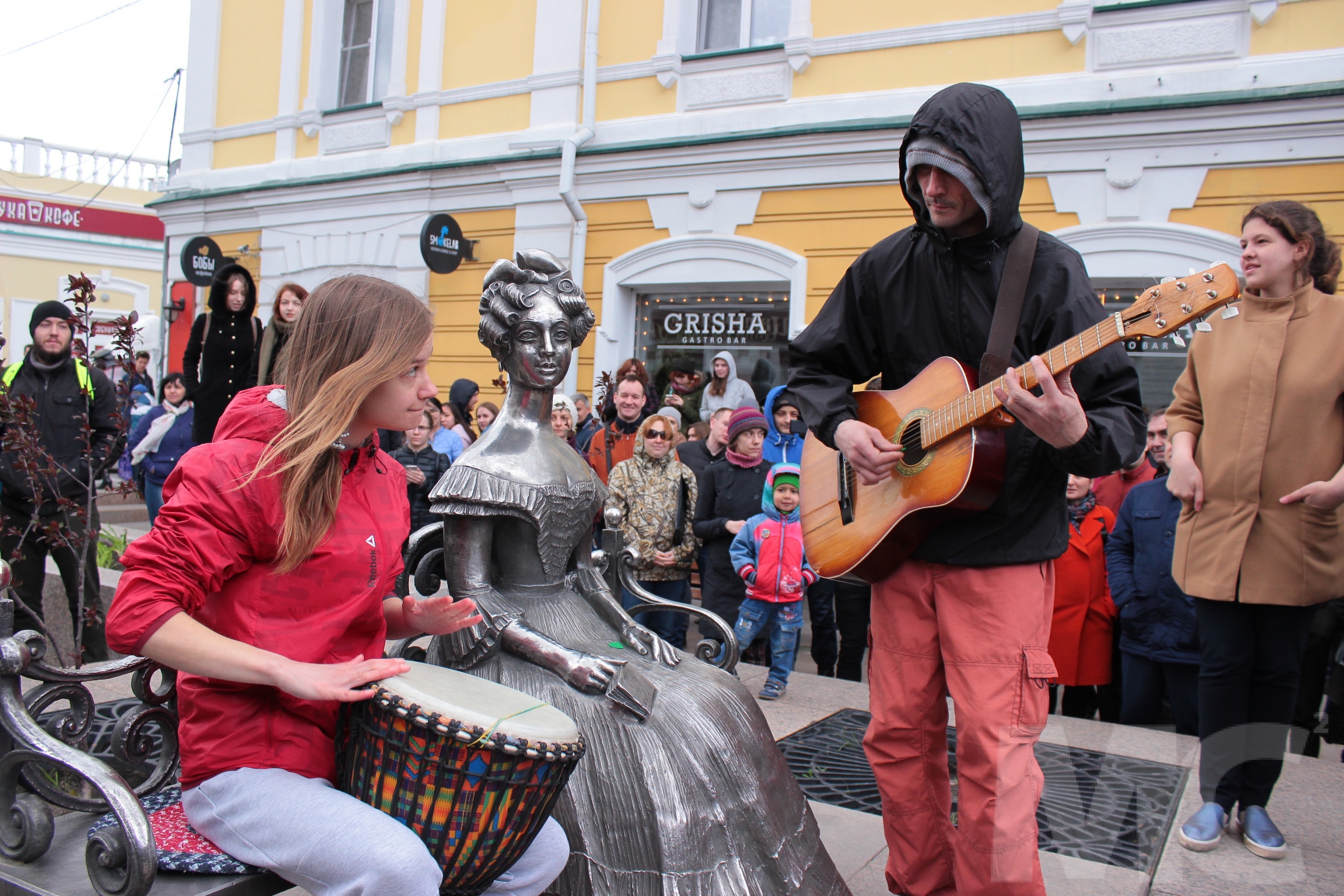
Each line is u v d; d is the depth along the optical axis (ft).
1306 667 8.60
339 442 5.54
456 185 33.68
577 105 31.48
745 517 16.17
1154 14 23.11
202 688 5.40
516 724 5.25
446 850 5.22
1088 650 14.35
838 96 27.12
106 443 14.65
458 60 34.01
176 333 42.01
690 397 28.02
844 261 27.14
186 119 41.34
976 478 7.13
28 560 15.02
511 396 7.79
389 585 5.99
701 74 29.22
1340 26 21.58
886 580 8.05
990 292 7.60
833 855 9.10
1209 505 9.04
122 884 4.92
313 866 4.95
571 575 8.12
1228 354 9.09
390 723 5.24
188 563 5.18
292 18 38.06
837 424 8.15
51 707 12.30
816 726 12.96
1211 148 22.47
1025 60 24.63
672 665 7.68
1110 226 23.45
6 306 63.36
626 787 6.63
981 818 7.16
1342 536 8.39
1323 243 8.75
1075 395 6.68
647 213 30.07
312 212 37.40
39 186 64.95
